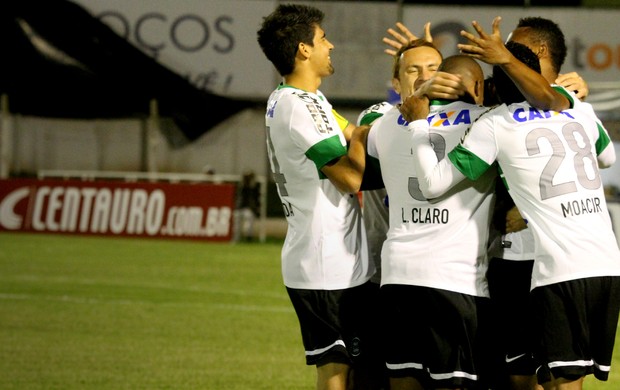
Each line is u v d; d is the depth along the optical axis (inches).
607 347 494.0
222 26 2711.6
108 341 1047.0
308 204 529.0
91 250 1995.6
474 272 488.4
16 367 906.7
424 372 497.0
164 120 2746.1
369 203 567.5
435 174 472.7
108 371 893.8
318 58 534.9
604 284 481.1
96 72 2731.3
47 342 1036.5
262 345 1034.7
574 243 478.6
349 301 529.7
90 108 2741.1
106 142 2751.0
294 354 987.3
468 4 2593.5
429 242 486.3
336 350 526.0
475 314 485.1
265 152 2748.5
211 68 2721.5
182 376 876.0
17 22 2721.5
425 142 479.2
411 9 2625.5
